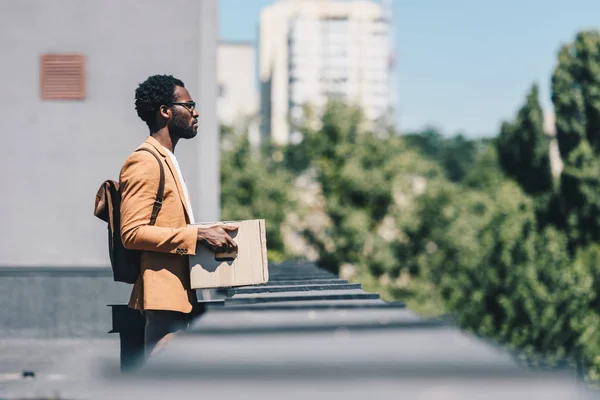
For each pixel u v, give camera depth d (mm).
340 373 1770
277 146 53781
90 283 9797
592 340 29641
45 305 9758
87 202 10977
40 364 6535
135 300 4270
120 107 11047
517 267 30875
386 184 47406
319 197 48625
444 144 107000
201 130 11227
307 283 4980
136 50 11086
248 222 4215
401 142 49531
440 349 2057
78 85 11008
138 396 1654
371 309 3248
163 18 11102
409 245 49125
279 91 147750
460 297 36250
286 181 48125
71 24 11047
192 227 4152
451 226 48062
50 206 10945
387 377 1732
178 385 1706
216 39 11258
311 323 2641
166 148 4402
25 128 10961
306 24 148750
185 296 4223
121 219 4160
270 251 43469
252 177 46844
